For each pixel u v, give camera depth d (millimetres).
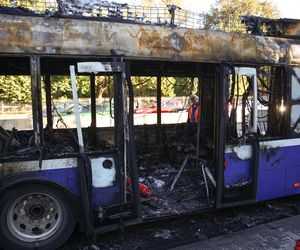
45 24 3502
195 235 4297
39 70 3453
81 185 3648
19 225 3697
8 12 3568
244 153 4551
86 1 3795
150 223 4625
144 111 8523
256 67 4594
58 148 3904
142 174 5699
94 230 3740
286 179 4953
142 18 4117
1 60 4270
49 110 5523
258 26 4945
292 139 4938
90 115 5953
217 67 4391
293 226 4441
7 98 17375
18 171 3473
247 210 5156
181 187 5168
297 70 4879
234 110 4531
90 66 3578
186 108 8508
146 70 5594
